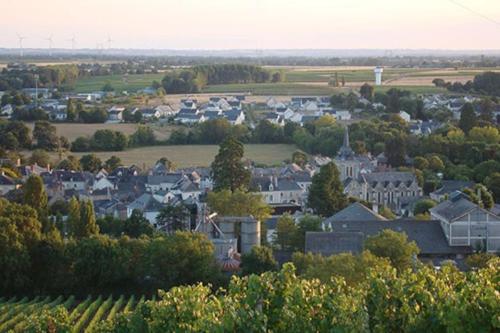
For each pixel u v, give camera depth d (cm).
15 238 19788
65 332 10575
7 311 17550
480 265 19288
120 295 19562
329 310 9188
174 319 9612
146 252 19638
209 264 19550
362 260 16350
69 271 19988
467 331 8588
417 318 8944
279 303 9306
